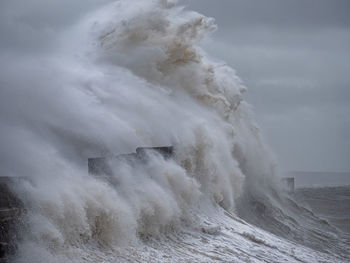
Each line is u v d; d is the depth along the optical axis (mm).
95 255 22359
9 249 19422
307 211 53469
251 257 28750
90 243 23141
